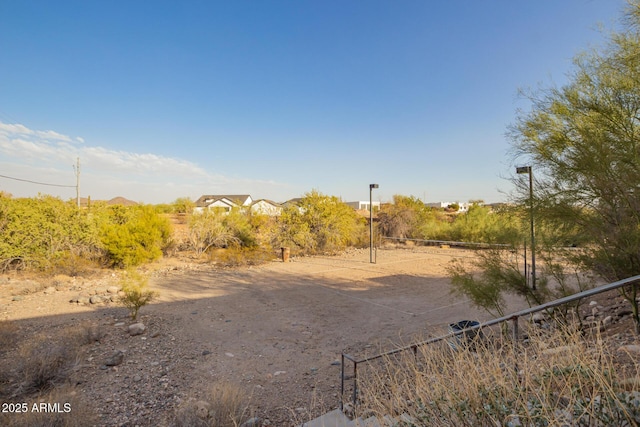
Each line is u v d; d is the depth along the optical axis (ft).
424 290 33.24
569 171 16.11
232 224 56.90
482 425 5.33
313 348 18.95
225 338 20.25
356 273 42.14
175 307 26.61
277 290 33.27
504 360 7.25
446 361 7.97
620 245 15.10
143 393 13.58
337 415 11.02
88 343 18.56
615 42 15.70
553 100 17.22
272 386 14.52
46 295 29.68
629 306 20.48
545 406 4.76
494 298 20.53
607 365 5.55
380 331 21.75
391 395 7.86
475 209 69.31
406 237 77.92
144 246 44.86
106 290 30.83
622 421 4.49
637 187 13.87
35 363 14.33
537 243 18.69
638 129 15.06
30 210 38.63
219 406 11.35
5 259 36.91
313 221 60.39
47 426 10.25
